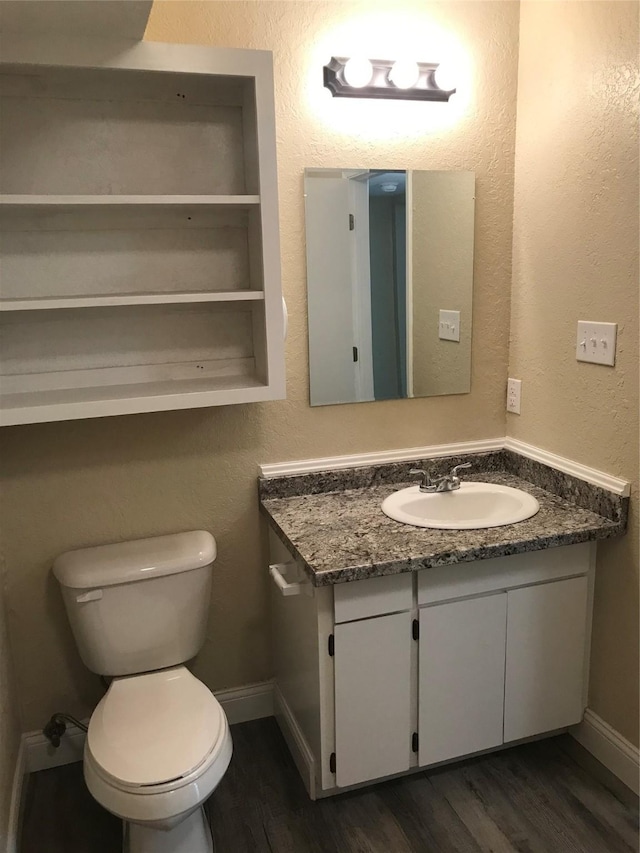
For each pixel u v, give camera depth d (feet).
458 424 8.07
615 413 6.52
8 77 5.75
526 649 6.77
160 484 7.18
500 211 7.69
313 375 7.39
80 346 6.57
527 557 6.56
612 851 6.09
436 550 6.02
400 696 6.41
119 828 6.54
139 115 6.31
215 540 7.40
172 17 6.40
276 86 6.74
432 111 7.23
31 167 6.12
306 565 5.83
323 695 6.23
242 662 7.93
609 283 6.42
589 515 6.77
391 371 7.64
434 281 7.59
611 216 6.30
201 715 5.90
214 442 7.27
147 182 6.42
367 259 7.32
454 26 7.14
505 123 7.50
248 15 6.58
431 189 7.38
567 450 7.23
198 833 5.93
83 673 7.34
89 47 5.41
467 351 7.90
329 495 7.55
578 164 6.64
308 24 6.73
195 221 6.59
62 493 6.90
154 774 5.20
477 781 6.96
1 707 6.13
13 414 5.65
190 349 6.88
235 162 6.61
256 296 6.16
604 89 6.22
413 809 6.62
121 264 6.53
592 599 7.02
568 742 7.50
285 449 7.52
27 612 7.04
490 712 6.77
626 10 5.89
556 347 7.23
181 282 6.73
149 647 6.66
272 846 6.23
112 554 6.73
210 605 7.53
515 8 7.29
